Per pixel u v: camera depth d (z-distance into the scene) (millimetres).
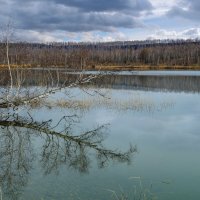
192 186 10047
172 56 127375
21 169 11500
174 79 58250
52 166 11867
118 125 18953
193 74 74562
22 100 18266
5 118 19938
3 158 12766
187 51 126125
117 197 9016
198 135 16781
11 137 15938
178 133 17172
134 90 38031
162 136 16578
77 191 9500
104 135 16719
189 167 11891
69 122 19594
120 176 10859
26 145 14672
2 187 9820
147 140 15828
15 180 10398
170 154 13539
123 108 24281
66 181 10305
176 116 21594
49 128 17984
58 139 15852
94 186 9914
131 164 12188
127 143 15234
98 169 11555
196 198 9148
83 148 14391
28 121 19359
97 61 113062
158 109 24266
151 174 11109
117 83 48469
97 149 14273
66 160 12641
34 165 11969
